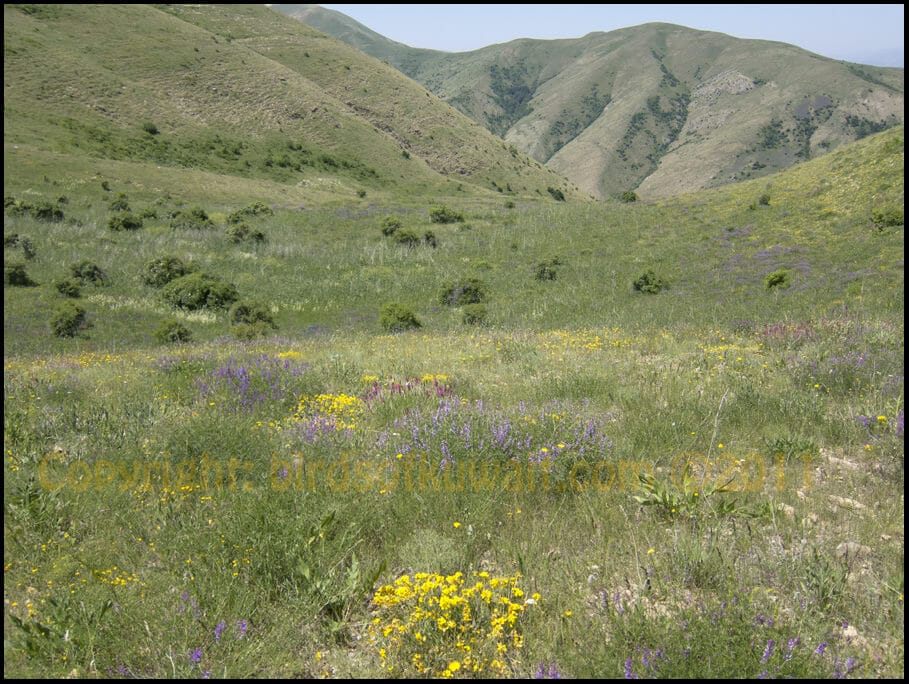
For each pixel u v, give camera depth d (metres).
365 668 2.79
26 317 24.16
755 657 2.57
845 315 15.07
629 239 38.16
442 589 2.98
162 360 10.55
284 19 146.25
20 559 3.58
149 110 82.69
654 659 2.61
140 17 105.25
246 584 3.23
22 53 78.75
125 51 93.62
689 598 3.10
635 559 3.55
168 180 60.62
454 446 4.85
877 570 3.41
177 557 3.59
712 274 30.17
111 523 4.00
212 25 128.12
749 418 6.12
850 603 3.09
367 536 3.87
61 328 22.45
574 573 3.43
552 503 4.35
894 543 3.67
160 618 2.99
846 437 5.61
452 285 30.17
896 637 2.81
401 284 32.66
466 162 118.12
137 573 3.48
